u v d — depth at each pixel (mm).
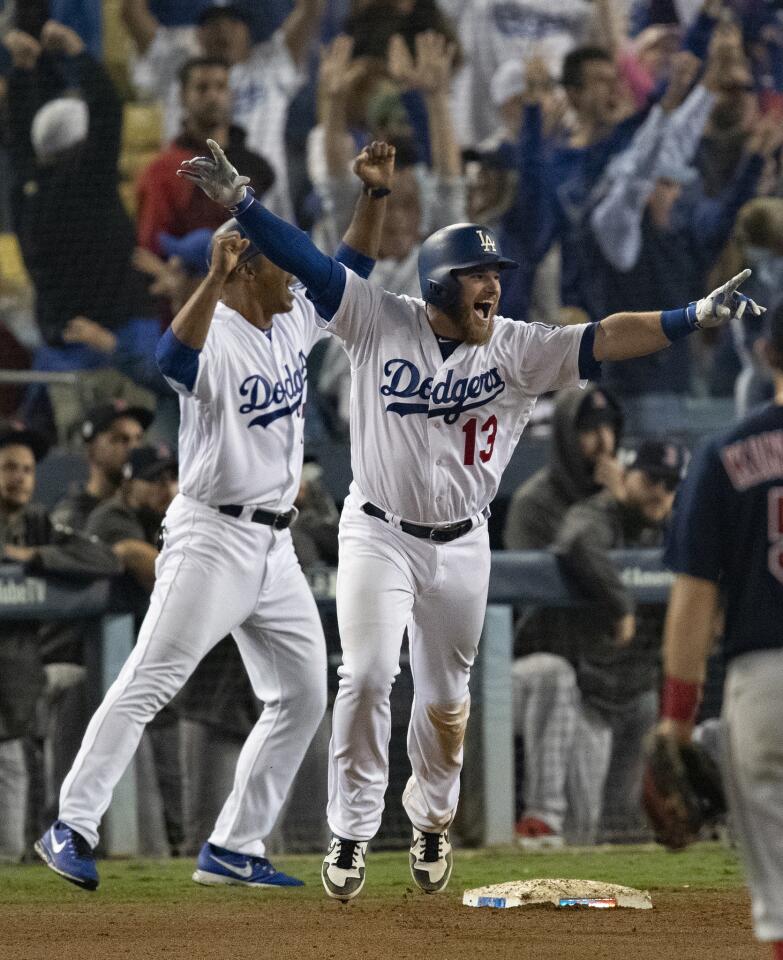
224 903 17109
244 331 17594
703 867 21938
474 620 16141
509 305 33469
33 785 24078
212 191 14094
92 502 26781
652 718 25703
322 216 34750
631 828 25531
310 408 32000
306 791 24578
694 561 9156
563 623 25391
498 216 33781
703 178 34844
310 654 18375
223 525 17672
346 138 34438
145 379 33844
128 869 22031
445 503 15461
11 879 20750
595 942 13562
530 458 30812
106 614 23875
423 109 34656
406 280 32469
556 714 25172
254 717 24375
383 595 15562
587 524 24984
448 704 16547
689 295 34406
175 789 24188
